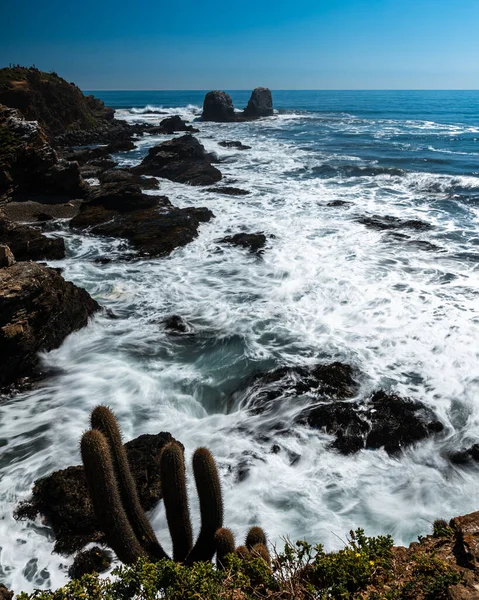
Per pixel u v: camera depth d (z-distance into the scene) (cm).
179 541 405
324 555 397
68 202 2166
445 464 711
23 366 938
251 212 2023
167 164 2892
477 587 339
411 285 1291
